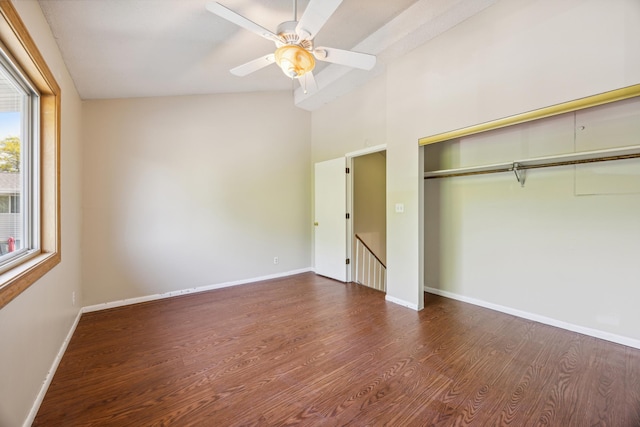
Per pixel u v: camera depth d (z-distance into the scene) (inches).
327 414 63.0
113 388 72.4
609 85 75.0
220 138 160.7
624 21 72.8
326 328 107.0
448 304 131.3
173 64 111.0
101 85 115.1
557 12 83.4
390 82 133.1
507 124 94.5
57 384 73.9
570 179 102.0
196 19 85.3
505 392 69.7
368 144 156.9
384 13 110.8
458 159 135.6
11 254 67.9
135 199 136.6
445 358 85.2
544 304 109.2
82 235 123.4
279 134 183.6
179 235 148.3
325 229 184.2
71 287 103.8
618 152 85.7
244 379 76.0
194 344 95.3
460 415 62.2
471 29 102.6
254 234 173.8
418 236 123.8
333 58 85.6
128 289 135.0
